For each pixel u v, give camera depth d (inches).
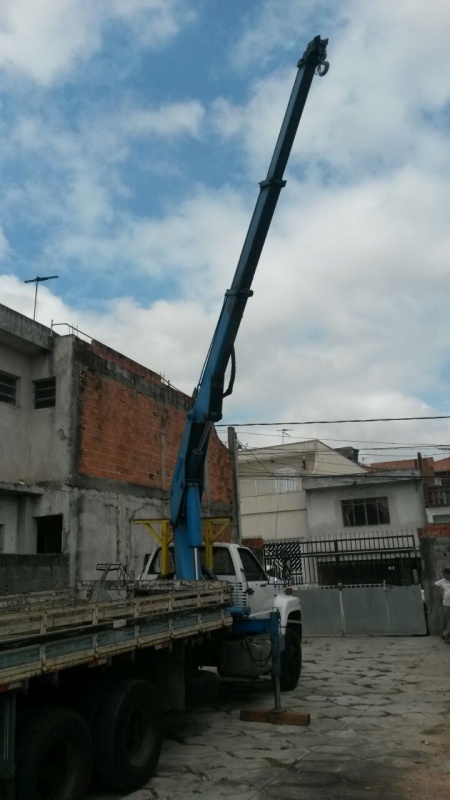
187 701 304.8
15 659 166.1
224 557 368.2
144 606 232.8
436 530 720.3
